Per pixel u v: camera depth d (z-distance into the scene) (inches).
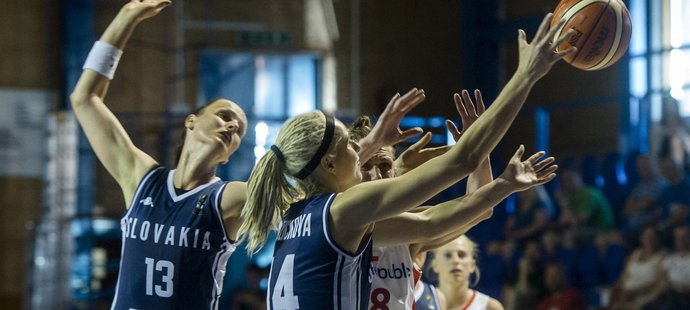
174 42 622.8
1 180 598.9
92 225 567.2
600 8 168.4
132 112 586.2
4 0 606.5
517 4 637.9
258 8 640.4
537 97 607.8
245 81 635.5
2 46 605.6
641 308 399.2
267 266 530.3
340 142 148.0
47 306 527.2
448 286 259.4
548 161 150.3
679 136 454.0
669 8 507.5
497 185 149.9
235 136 174.9
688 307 386.0
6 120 602.2
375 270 174.7
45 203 569.0
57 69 609.9
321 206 142.4
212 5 631.8
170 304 163.5
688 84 479.5
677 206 416.2
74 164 558.9
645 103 505.7
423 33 661.3
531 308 447.8
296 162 147.3
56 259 530.3
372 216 138.6
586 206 471.2
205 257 164.4
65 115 559.2
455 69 663.8
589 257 453.7
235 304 488.1
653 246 405.7
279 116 638.5
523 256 475.5
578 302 426.9
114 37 183.9
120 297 168.4
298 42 643.5
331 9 649.6
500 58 651.5
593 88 561.0
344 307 139.6
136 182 175.0
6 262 595.8
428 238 154.6
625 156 499.8
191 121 176.6
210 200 166.1
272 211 148.6
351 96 647.1
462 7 667.4
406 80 655.8
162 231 165.9
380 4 658.2
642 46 519.8
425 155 183.5
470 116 162.4
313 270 140.4
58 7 612.4
